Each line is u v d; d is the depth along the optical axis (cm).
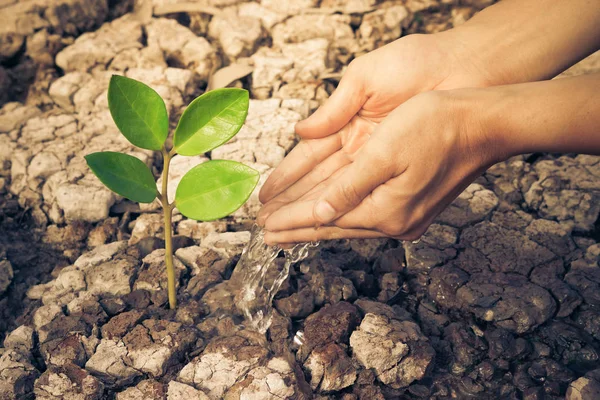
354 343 59
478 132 52
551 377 59
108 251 68
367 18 91
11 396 56
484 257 67
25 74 87
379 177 53
